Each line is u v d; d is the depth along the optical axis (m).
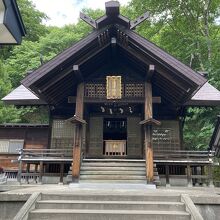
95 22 10.49
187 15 23.33
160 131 13.12
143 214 5.20
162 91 12.50
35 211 5.23
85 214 5.20
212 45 21.20
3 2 4.58
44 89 10.95
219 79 19.08
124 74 12.20
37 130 16.70
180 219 5.15
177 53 23.42
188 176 11.41
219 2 22.58
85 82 11.42
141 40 10.66
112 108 13.21
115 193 6.38
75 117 10.20
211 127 17.11
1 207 5.63
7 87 19.17
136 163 11.04
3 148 16.45
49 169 12.74
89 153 12.84
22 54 26.61
